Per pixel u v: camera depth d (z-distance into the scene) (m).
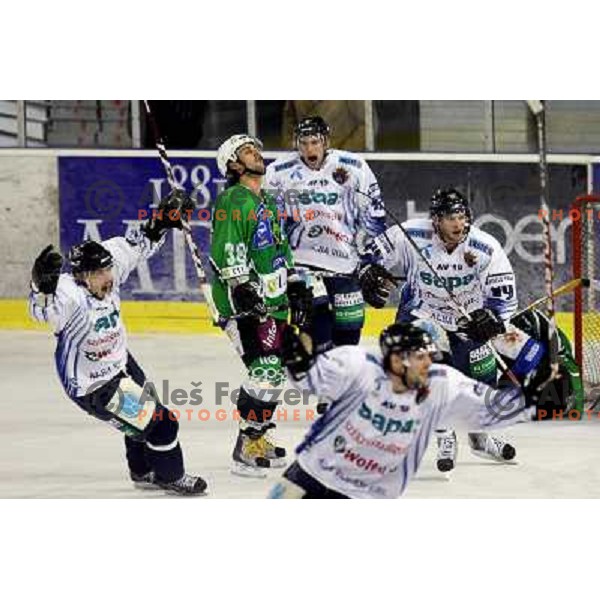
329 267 29.97
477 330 25.69
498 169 39.75
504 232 39.94
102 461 28.31
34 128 42.91
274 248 27.33
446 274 27.09
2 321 41.25
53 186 40.72
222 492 25.83
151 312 40.69
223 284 27.22
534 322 30.73
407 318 27.58
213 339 39.84
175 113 42.06
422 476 27.17
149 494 25.75
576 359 32.88
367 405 19.67
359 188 29.88
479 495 25.62
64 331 24.38
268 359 26.84
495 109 42.06
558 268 39.66
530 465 27.95
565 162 39.38
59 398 33.62
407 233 26.84
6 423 31.39
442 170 40.03
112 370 24.61
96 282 24.14
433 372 19.77
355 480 20.30
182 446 29.62
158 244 25.66
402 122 41.94
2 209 40.91
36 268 23.98
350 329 30.22
